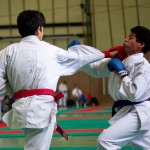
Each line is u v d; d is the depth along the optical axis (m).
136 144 3.83
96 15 23.28
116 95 3.84
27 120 3.29
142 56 3.90
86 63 3.81
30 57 3.39
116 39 22.95
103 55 3.93
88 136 7.96
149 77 3.61
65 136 3.79
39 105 3.32
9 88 3.57
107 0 23.08
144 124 3.63
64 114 15.78
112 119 3.74
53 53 3.52
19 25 3.54
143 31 3.91
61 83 23.53
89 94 23.77
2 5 24.48
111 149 3.52
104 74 4.36
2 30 24.52
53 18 24.45
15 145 6.88
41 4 24.41
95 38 23.34
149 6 22.17
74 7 24.25
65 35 24.09
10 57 3.42
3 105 19.81
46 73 3.40
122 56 4.09
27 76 3.37
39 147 3.38
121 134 3.56
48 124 3.35
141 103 3.71
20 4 24.42
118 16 22.83
